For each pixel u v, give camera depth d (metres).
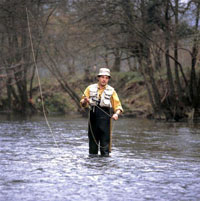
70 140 17.67
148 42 40.12
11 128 25.25
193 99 40.50
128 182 8.61
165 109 40.69
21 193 7.56
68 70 50.91
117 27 42.28
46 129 24.50
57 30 51.19
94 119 12.88
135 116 48.12
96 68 45.66
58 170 9.96
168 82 41.16
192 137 19.67
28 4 41.75
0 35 51.88
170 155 12.97
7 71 49.31
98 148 13.14
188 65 49.28
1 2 40.84
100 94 12.88
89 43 43.69
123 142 17.17
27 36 45.69
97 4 40.19
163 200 7.16
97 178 8.99
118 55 44.56
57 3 44.34
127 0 38.75
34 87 66.00
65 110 60.47
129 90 57.31
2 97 64.81
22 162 11.23
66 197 7.29
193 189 8.01
